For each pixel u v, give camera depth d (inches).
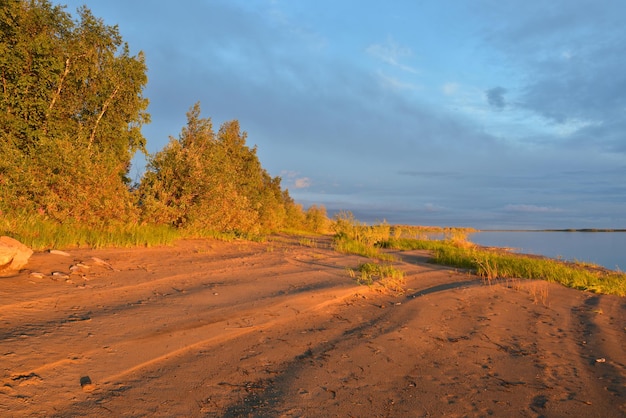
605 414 133.0
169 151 546.0
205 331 180.5
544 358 188.1
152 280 253.0
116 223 420.2
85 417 109.0
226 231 599.2
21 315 166.2
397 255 597.3
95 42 562.9
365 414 125.8
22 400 110.4
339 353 177.2
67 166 394.3
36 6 491.5
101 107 591.5
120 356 146.5
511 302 312.8
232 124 957.8
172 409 118.9
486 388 150.8
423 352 186.7
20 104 450.3
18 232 320.8
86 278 234.5
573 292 380.5
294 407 127.0
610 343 215.8
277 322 208.7
